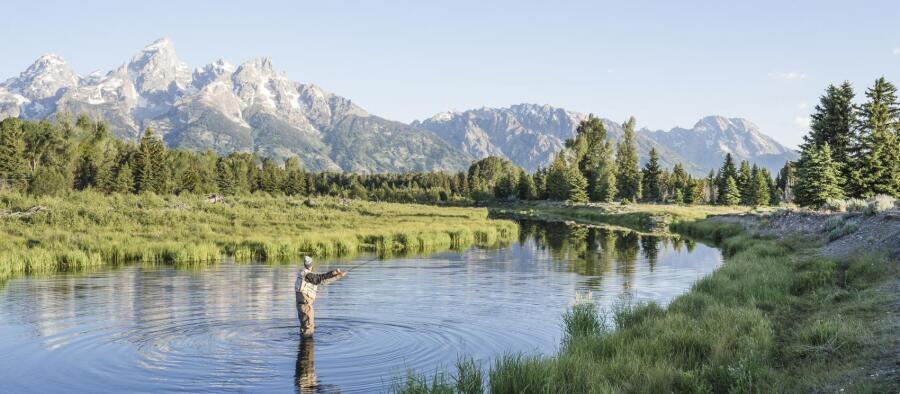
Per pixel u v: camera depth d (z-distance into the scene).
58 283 20.67
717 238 47.19
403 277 23.48
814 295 15.21
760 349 10.11
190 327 13.98
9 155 93.69
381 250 35.50
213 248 29.52
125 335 13.16
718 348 10.02
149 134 111.69
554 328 14.44
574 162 128.25
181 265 26.38
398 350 12.27
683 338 10.99
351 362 11.38
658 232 56.25
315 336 13.33
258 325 14.27
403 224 50.50
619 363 9.63
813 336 10.69
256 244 32.12
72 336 13.03
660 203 133.88
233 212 51.69
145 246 29.34
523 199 140.50
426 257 31.59
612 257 32.41
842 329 10.61
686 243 42.50
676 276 24.50
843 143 59.88
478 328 14.33
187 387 9.94
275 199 71.88
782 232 35.44
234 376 10.50
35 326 13.93
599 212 91.69
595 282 22.61
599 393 8.12
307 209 61.56
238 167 149.50
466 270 26.00
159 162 108.94
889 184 53.75
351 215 59.12
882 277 15.88
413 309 16.62
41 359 11.41
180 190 110.31
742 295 15.99
